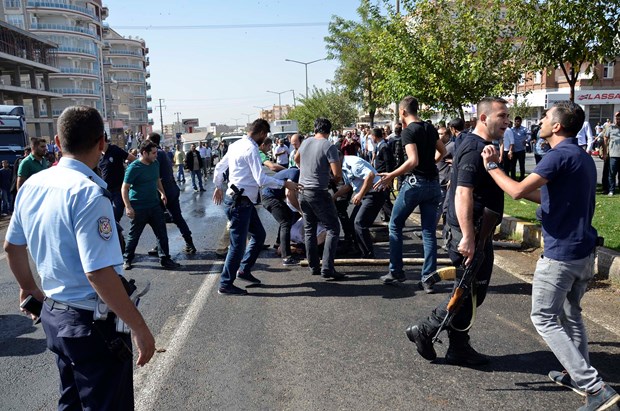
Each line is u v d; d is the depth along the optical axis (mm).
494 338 4414
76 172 2305
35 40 59031
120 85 115062
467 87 11070
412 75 11242
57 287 2303
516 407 3338
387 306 5273
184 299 5695
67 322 2289
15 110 19500
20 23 76562
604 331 4449
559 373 3662
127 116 107875
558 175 3180
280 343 4422
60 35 78875
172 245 8750
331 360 4070
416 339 3871
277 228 10133
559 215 3215
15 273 2523
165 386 3713
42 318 2367
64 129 2342
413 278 6238
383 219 9586
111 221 2252
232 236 5727
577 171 3164
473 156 3588
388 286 5945
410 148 5410
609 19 8047
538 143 13969
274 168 7496
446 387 3615
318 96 54344
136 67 116938
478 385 3633
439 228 9047
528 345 4266
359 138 22984
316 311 5180
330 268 6172
